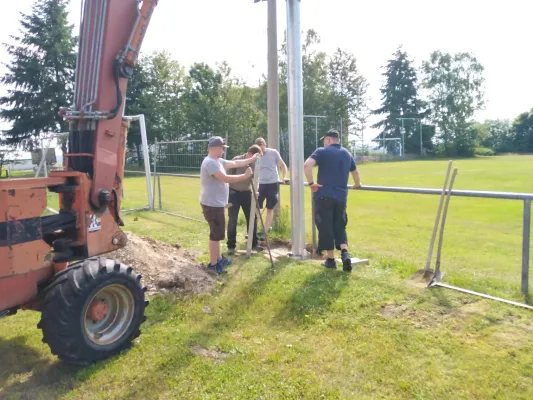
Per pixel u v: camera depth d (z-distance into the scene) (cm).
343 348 357
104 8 369
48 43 4212
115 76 377
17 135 4172
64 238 371
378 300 450
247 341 378
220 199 556
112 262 361
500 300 434
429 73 7125
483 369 317
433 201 1320
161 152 1252
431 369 319
